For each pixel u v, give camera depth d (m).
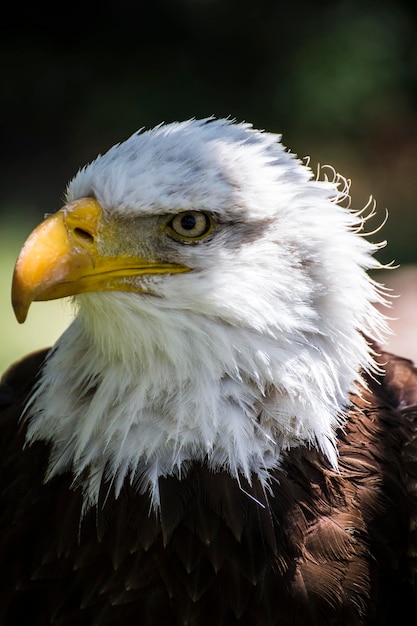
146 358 6.29
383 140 26.20
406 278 16.08
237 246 6.27
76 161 25.81
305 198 6.45
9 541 6.62
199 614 6.28
